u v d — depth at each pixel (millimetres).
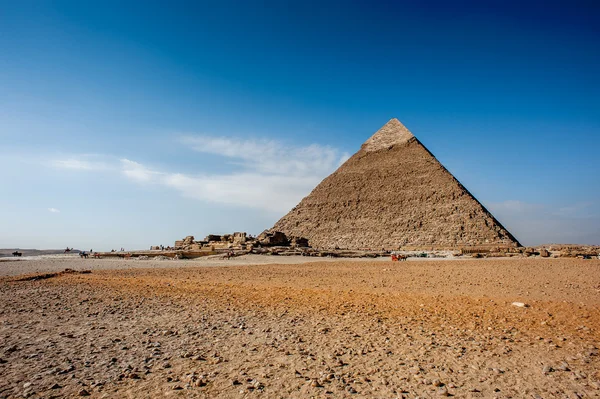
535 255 87062
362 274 38562
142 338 12211
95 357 10188
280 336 12461
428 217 158625
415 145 195375
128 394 7730
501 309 17297
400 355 10602
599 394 8094
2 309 17219
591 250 94812
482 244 132500
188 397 7605
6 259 77125
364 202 186375
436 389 8211
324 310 17109
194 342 11766
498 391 8203
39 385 8148
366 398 7695
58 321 14719
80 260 71812
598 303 18875
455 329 13555
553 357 10508
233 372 9148
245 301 19562
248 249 88812
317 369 9391
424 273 38812
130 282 29109
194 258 76500
